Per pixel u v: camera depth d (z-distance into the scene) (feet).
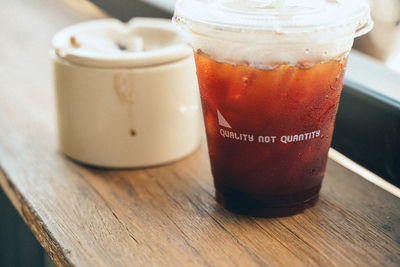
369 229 1.27
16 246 2.12
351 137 1.50
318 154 1.27
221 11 1.21
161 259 1.20
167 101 1.48
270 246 1.23
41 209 1.36
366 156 1.47
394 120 1.38
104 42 1.56
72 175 1.50
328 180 1.45
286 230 1.27
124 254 1.22
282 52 1.15
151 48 1.62
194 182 1.46
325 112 1.23
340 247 1.22
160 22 1.68
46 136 1.68
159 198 1.40
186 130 1.53
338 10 1.18
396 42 1.73
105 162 1.51
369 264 1.18
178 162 1.55
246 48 1.16
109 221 1.32
